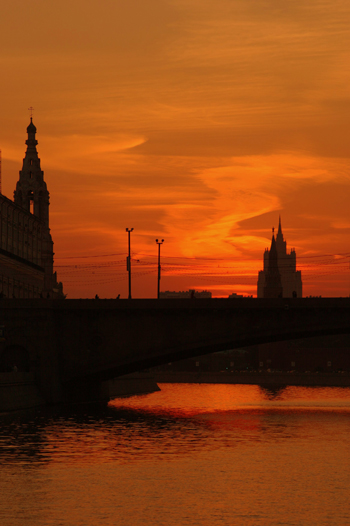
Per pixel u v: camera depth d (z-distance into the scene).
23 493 39.97
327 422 78.31
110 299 93.06
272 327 91.31
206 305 91.69
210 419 81.69
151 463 49.28
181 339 92.69
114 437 62.62
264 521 34.59
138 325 93.50
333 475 45.38
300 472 46.31
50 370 92.12
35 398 89.75
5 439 60.09
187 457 51.97
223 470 46.88
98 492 40.31
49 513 35.91
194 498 39.12
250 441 60.81
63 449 55.16
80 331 94.31
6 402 81.94
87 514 35.75
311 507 37.28
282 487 41.88
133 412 90.44
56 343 94.19
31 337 92.50
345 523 34.38
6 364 94.38
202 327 92.44
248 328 91.62
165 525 33.88
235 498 39.16
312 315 90.69
